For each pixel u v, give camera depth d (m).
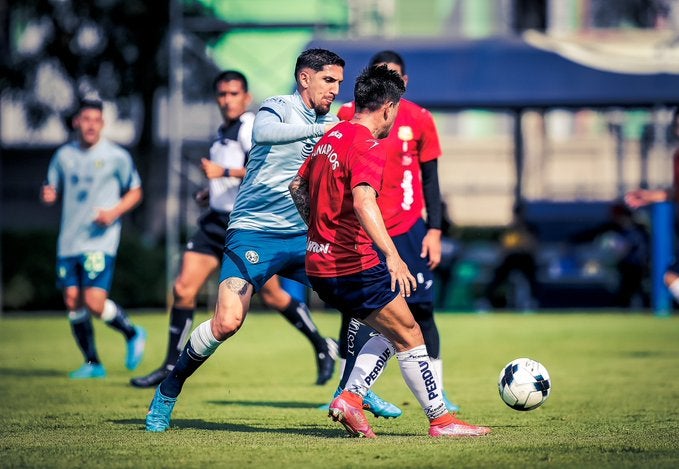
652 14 104.00
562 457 18.56
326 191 20.38
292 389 31.81
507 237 74.19
